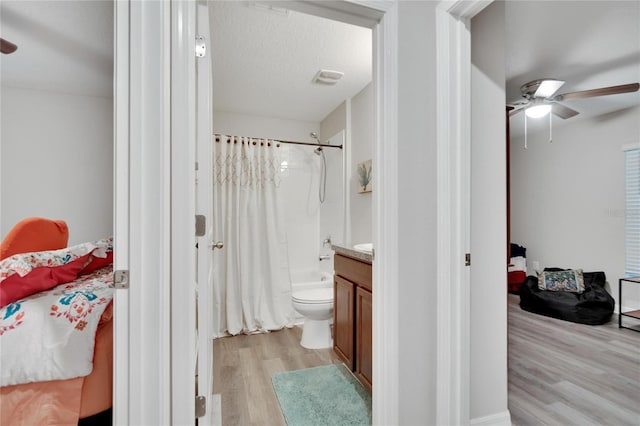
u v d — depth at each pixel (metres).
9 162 1.37
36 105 1.40
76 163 1.49
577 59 2.41
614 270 3.70
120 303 0.94
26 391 1.01
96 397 1.09
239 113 3.74
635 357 2.44
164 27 0.97
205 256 1.17
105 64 1.33
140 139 0.95
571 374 2.17
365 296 1.91
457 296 1.36
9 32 1.15
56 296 1.12
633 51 2.30
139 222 0.95
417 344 1.37
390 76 1.32
